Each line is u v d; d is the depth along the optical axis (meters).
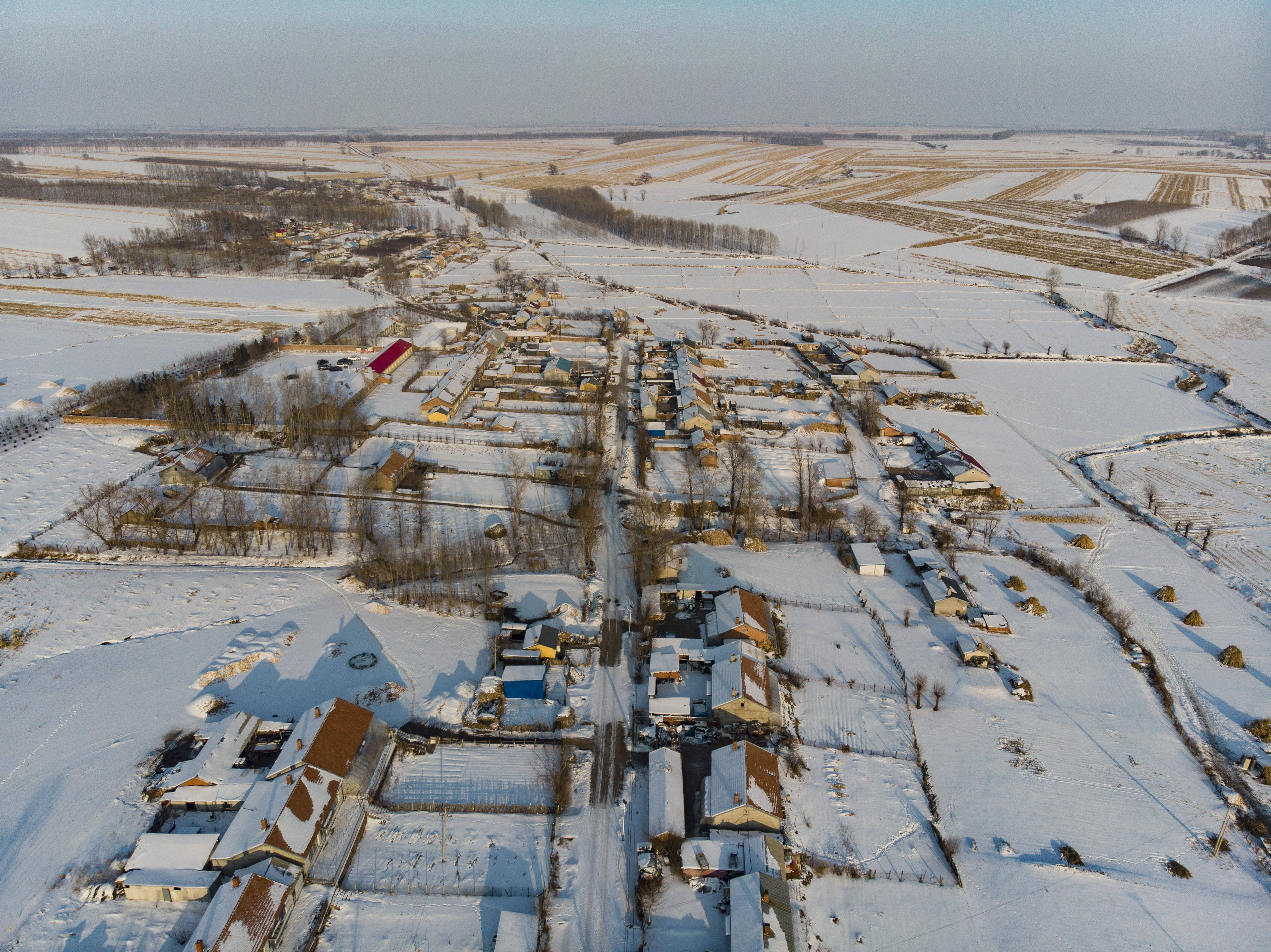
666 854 54.81
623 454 116.88
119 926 48.34
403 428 120.62
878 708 69.94
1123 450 125.62
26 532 89.00
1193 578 91.50
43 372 135.12
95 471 103.19
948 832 58.34
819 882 53.62
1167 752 67.06
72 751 60.81
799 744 65.00
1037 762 65.12
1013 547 97.00
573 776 61.31
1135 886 54.66
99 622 75.50
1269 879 56.12
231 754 59.53
